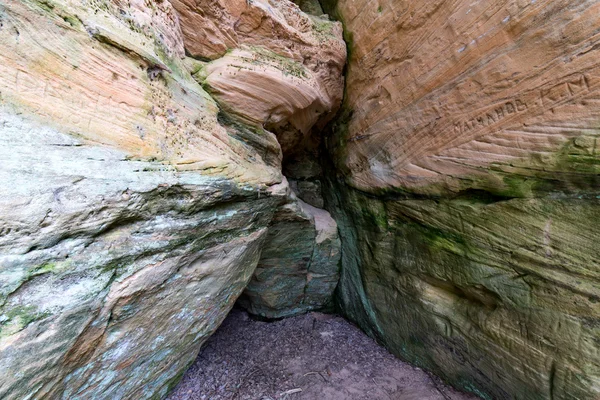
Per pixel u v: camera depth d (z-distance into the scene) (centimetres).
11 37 188
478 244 347
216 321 398
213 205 321
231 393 422
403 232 460
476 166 331
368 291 561
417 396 416
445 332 415
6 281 170
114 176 224
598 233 248
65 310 200
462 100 341
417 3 385
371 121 491
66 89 213
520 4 279
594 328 256
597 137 236
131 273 245
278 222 525
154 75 281
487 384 368
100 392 265
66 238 199
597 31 233
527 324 309
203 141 329
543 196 282
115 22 250
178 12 352
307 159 680
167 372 354
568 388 277
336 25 512
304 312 662
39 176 184
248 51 412
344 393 434
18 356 178
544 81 267
